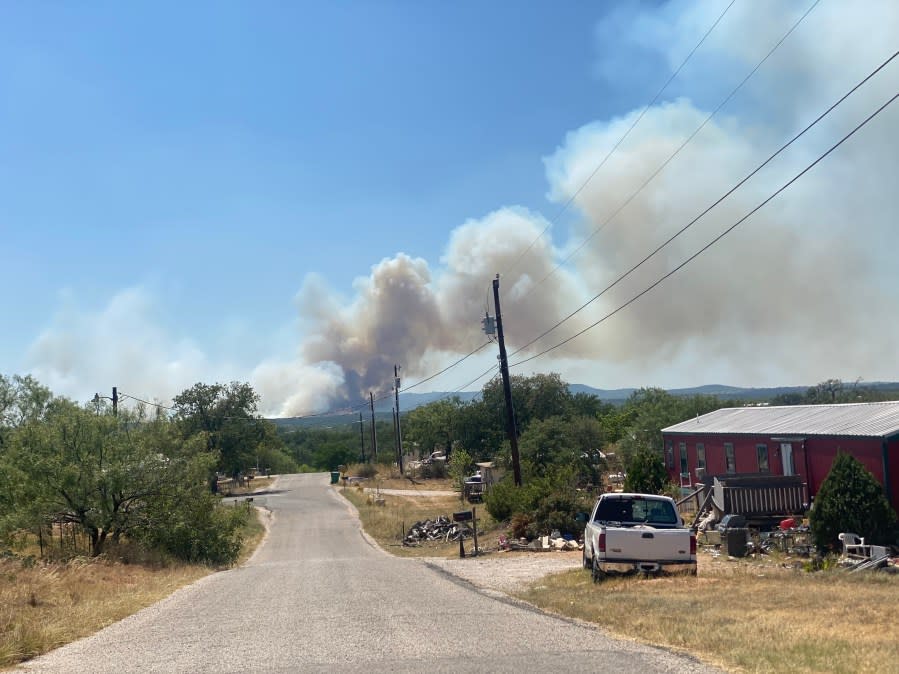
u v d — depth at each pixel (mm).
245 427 97312
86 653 9883
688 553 16453
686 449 41719
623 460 62250
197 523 32312
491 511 37344
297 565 26578
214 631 11398
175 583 21000
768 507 26188
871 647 8641
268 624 11867
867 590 14250
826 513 21344
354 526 53281
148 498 30953
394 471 104562
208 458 33094
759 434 32625
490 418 93062
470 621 11523
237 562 34500
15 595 14844
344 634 10555
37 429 30938
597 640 9633
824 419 30891
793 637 9312
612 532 16500
